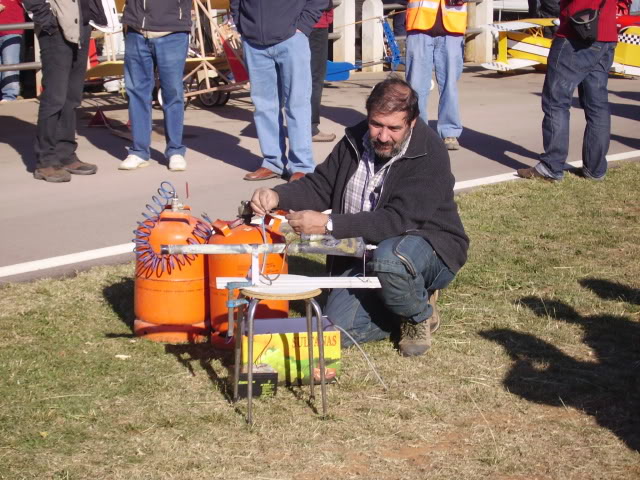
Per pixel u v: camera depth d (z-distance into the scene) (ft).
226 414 12.96
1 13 40.75
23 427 12.50
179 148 28.50
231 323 12.76
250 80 26.53
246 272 14.66
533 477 11.47
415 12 30.37
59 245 20.67
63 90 26.71
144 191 25.71
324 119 38.04
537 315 16.69
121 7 40.50
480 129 35.83
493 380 14.11
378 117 14.17
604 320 16.44
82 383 13.84
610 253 20.30
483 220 22.72
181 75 27.63
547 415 13.05
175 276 15.11
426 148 14.83
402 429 12.60
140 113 28.27
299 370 13.74
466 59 59.16
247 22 25.90
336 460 11.78
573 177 27.35
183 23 26.99
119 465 11.60
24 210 23.71
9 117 37.78
